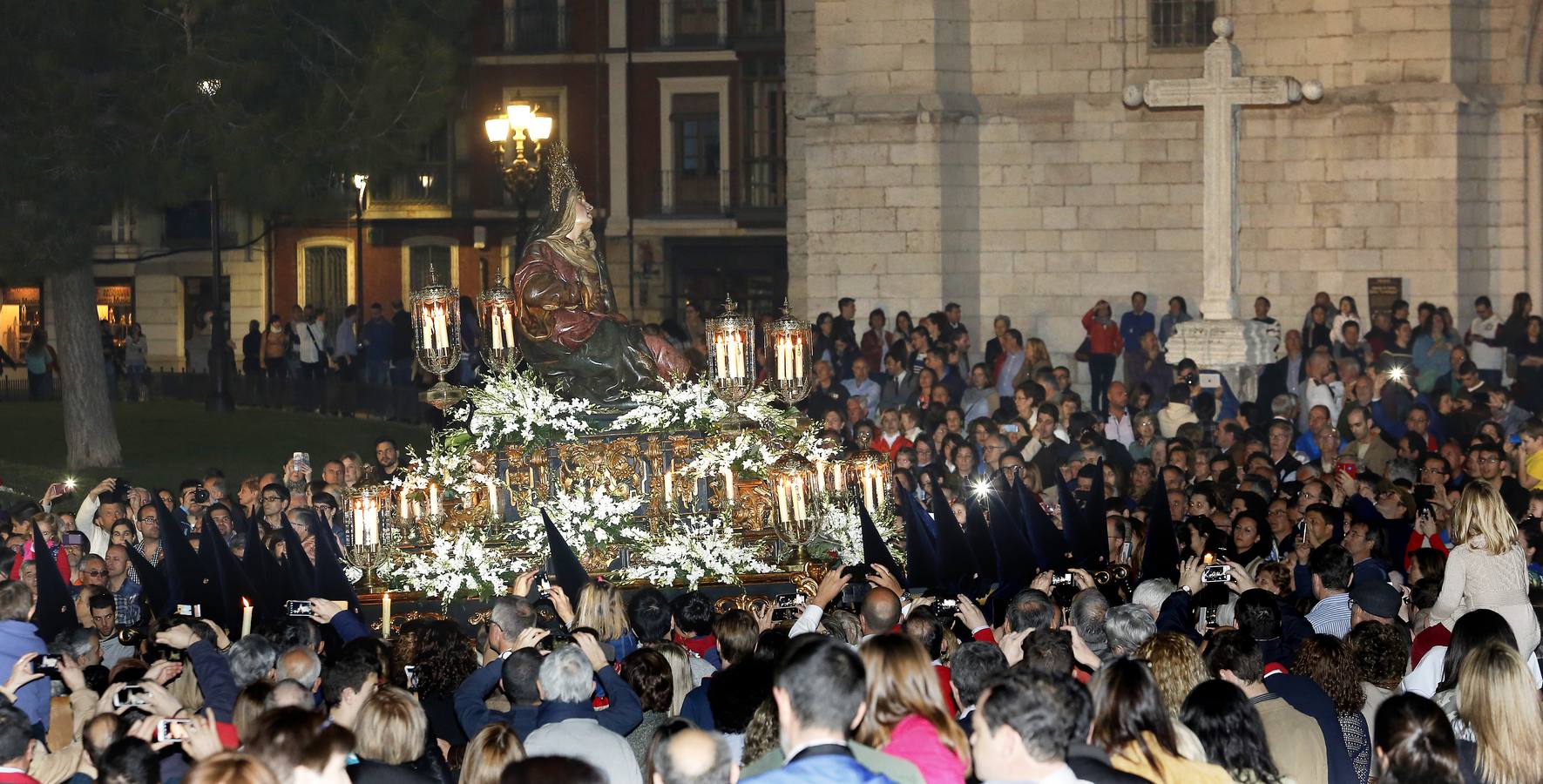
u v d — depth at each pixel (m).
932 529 12.32
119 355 44.09
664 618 9.89
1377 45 28.16
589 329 14.18
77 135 23.16
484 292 13.95
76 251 23.56
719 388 13.61
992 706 5.89
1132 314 27.50
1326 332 26.06
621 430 13.82
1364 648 8.95
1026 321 28.97
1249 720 6.89
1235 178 22.84
